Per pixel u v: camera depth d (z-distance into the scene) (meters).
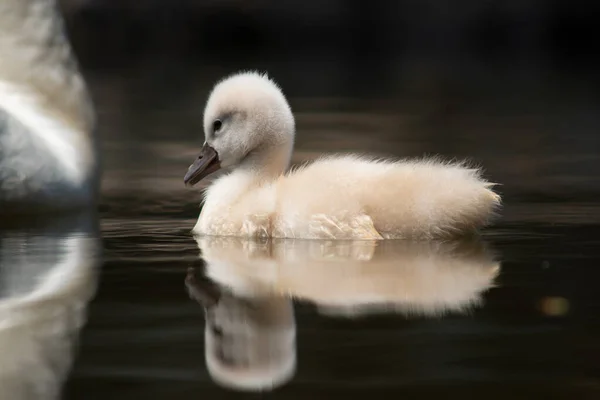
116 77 34.66
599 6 45.78
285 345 7.17
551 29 46.16
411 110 27.97
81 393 6.21
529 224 12.33
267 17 44.69
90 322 7.76
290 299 8.46
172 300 8.45
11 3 13.80
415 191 11.23
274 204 11.64
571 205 13.84
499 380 6.43
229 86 12.66
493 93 32.09
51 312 8.09
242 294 8.65
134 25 42.97
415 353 6.97
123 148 20.75
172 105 28.42
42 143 12.94
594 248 10.73
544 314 7.95
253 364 6.75
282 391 6.24
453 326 7.61
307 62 39.84
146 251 10.77
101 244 11.21
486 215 11.34
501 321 7.75
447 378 6.46
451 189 11.23
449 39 46.16
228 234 11.76
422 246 10.89
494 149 20.69
